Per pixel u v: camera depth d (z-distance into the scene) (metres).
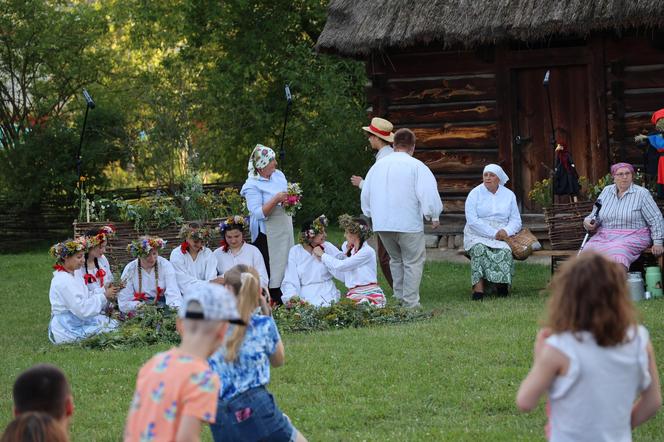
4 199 22.22
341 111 21.97
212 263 11.53
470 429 6.83
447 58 15.57
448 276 14.55
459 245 15.77
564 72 15.13
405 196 11.63
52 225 22.45
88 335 10.50
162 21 24.17
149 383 4.20
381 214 11.71
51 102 24.14
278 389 7.96
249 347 5.18
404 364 8.52
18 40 23.38
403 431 6.86
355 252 11.67
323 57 23.06
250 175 12.16
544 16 13.72
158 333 10.18
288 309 11.09
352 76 23.53
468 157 15.62
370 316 10.80
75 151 22.14
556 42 15.30
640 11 13.13
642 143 12.98
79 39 24.09
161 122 23.30
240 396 5.14
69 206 22.38
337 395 7.80
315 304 11.52
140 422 4.17
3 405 7.90
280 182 12.19
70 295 10.46
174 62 24.38
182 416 4.12
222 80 23.34
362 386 7.98
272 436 5.16
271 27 24.09
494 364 8.48
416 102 15.81
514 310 10.87
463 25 14.23
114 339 10.00
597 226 12.09
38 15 23.53
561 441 4.16
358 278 11.59
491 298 12.46
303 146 22.42
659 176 12.34
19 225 22.33
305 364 8.63
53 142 22.02
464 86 15.55
